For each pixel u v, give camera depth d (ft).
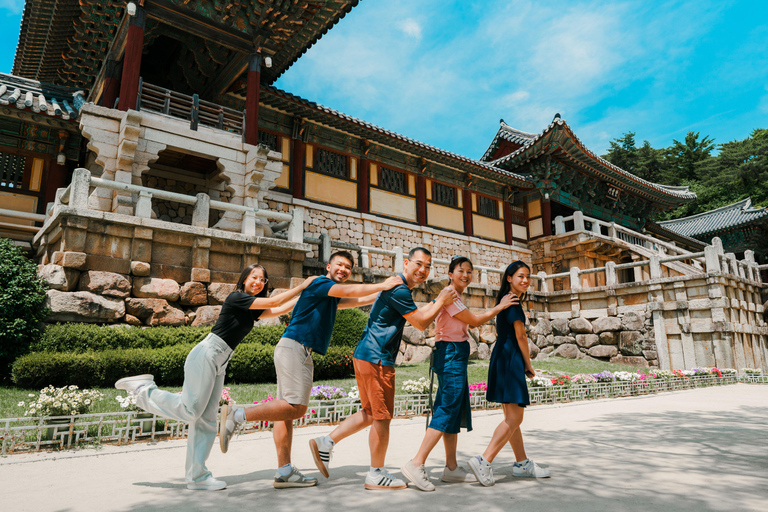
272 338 31.78
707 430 19.19
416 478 10.80
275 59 48.98
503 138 90.02
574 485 11.00
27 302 25.21
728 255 52.90
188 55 49.42
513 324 12.34
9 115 39.60
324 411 21.54
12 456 14.33
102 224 29.58
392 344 11.39
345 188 59.88
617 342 55.77
